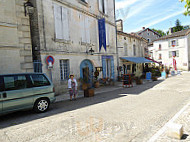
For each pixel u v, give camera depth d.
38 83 5.79
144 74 21.11
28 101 5.35
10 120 4.94
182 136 3.28
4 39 7.54
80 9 12.03
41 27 8.98
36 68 8.80
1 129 4.12
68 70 10.91
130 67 21.25
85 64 12.74
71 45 11.11
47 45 9.30
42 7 9.08
